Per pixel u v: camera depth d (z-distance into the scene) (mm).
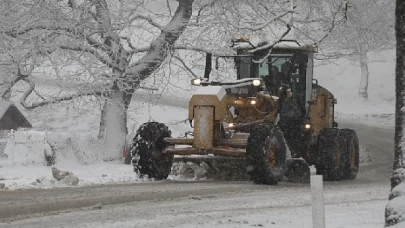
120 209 15773
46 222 13703
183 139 23109
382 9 44500
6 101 38406
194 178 24781
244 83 23422
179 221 13828
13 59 32438
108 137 33125
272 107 23969
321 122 27000
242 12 35031
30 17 32406
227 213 15180
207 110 22516
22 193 18844
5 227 13094
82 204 16625
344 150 25516
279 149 22438
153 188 20547
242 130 23812
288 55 25312
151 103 37781
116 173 26516
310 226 13195
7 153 28594
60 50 33062
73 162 30609
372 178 27500
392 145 44656
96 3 33156
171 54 35031
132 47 34938
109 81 33625
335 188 22203
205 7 35188
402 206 11141
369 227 13125
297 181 24891
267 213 15156
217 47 35125
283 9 33906
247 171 22031
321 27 37375
